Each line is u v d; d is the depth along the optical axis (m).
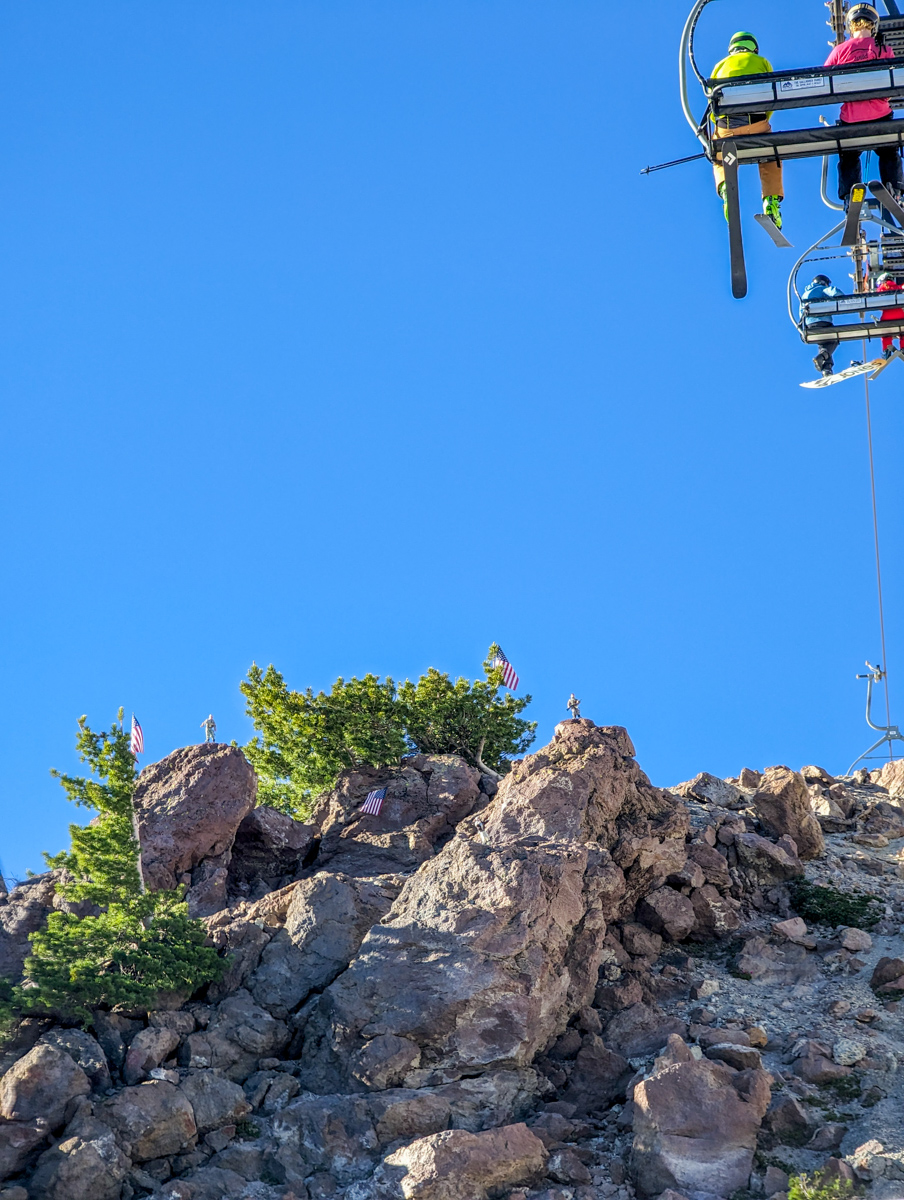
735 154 17.61
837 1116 29.39
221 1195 27.81
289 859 41.84
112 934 33.62
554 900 33.16
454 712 47.25
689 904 38.31
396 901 34.31
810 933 38.09
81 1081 29.25
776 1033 33.03
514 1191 27.34
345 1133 28.94
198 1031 32.31
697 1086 28.67
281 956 34.16
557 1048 32.47
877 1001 34.19
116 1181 27.56
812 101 16.89
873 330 19.14
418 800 43.12
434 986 31.14
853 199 18.25
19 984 36.09
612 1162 28.53
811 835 42.41
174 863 40.03
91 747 37.00
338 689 48.41
